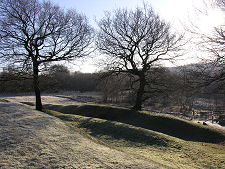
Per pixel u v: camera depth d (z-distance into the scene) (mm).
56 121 13508
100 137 13797
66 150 7500
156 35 22141
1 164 5625
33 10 20047
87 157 7027
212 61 9297
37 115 14820
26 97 50375
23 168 5566
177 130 17656
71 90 78250
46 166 5871
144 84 23312
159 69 22312
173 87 19500
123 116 21797
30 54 20281
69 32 21672
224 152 11883
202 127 17703
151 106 43938
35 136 8852
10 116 13062
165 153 10789
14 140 7930
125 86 25328
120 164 6762
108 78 23828
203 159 9953
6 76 20609
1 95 55219
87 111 24672
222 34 9094
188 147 11852
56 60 21672
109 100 50750
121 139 13406
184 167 8414
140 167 6789
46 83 24703
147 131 14680
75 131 11570
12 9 19016
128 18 22766
